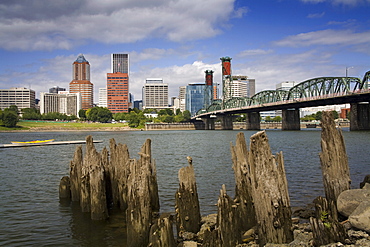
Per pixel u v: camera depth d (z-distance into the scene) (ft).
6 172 125.39
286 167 124.06
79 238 55.36
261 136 41.37
